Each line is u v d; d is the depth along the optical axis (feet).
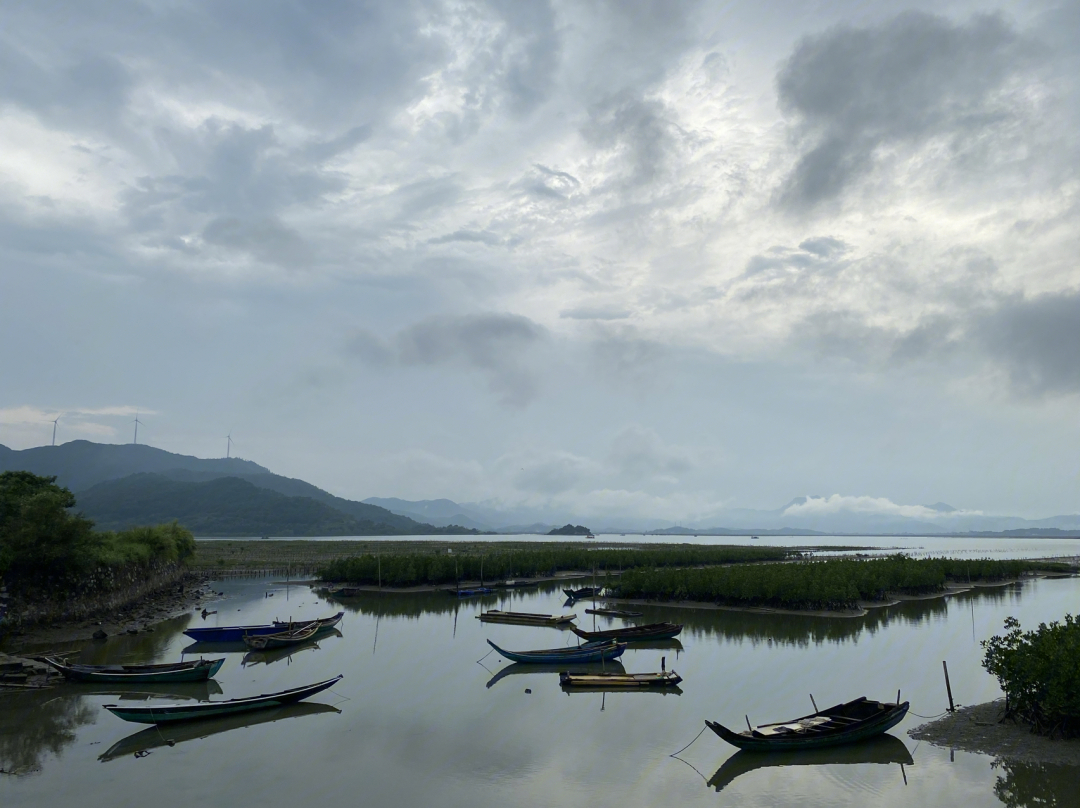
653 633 206.08
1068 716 106.83
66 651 189.88
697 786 96.58
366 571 363.97
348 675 163.02
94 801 91.25
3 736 117.19
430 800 91.86
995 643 120.37
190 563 445.78
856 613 256.52
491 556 413.39
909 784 96.22
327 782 97.60
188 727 121.60
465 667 172.45
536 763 105.19
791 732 107.55
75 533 211.41
